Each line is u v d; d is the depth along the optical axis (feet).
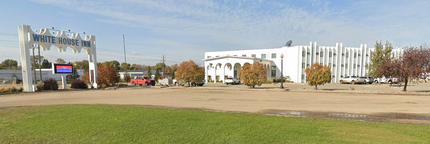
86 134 18.10
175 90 71.77
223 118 23.90
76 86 82.33
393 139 16.56
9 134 18.30
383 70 54.39
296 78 128.88
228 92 61.98
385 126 20.25
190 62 87.35
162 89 77.46
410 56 49.16
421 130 18.79
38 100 46.29
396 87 77.51
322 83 63.46
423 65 48.26
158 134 17.93
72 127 20.18
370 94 51.01
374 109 31.68
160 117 24.40
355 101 40.04
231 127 19.92
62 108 31.12
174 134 17.89
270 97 48.24
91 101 44.14
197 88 78.23
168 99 46.47
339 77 134.21
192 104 38.42
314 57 130.21
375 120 24.50
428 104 35.27
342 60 135.95
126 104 39.19
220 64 156.76
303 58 128.36
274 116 25.34
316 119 23.49
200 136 17.33
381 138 16.80
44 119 23.50
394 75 52.80
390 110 30.68
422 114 27.66
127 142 16.15
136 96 53.67
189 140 16.44
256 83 72.38
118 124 21.13
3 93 58.95
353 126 20.34
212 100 43.98
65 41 74.59
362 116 26.89
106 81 89.35
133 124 21.12
